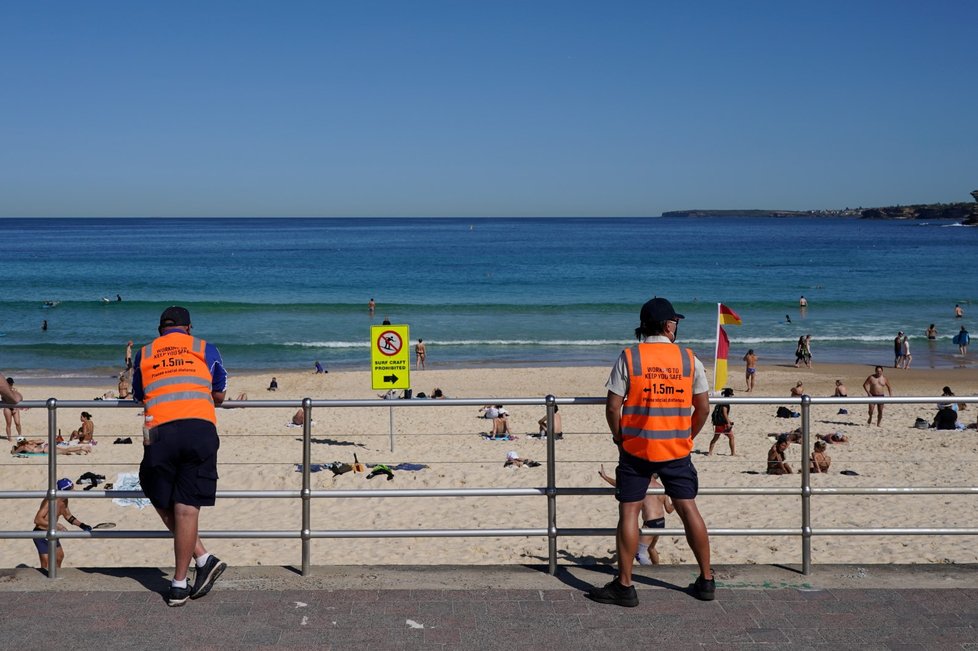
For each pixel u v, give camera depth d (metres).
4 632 4.30
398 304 52.91
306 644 4.17
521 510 11.90
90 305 52.47
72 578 5.04
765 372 32.31
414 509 12.07
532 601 4.72
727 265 90.50
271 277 75.12
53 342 39.84
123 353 37.25
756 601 4.73
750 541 10.34
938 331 43.53
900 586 4.94
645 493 4.71
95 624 4.39
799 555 9.70
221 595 4.79
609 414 4.70
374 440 18.28
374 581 5.02
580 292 62.81
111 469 14.41
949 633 4.30
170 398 4.65
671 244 142.62
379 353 16.91
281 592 4.84
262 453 16.44
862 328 44.81
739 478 13.55
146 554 10.44
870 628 4.37
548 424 5.05
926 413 21.59
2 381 4.88
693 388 4.75
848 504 11.95
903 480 13.23
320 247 131.25
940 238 165.38
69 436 18.86
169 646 4.15
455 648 4.14
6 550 10.73
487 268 86.19
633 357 4.68
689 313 50.78
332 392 28.41
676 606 4.66
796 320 48.12
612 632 4.33
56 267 86.25
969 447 16.80
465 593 4.84
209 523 11.56
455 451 16.62
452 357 36.59
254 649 4.12
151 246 134.00
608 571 5.21
